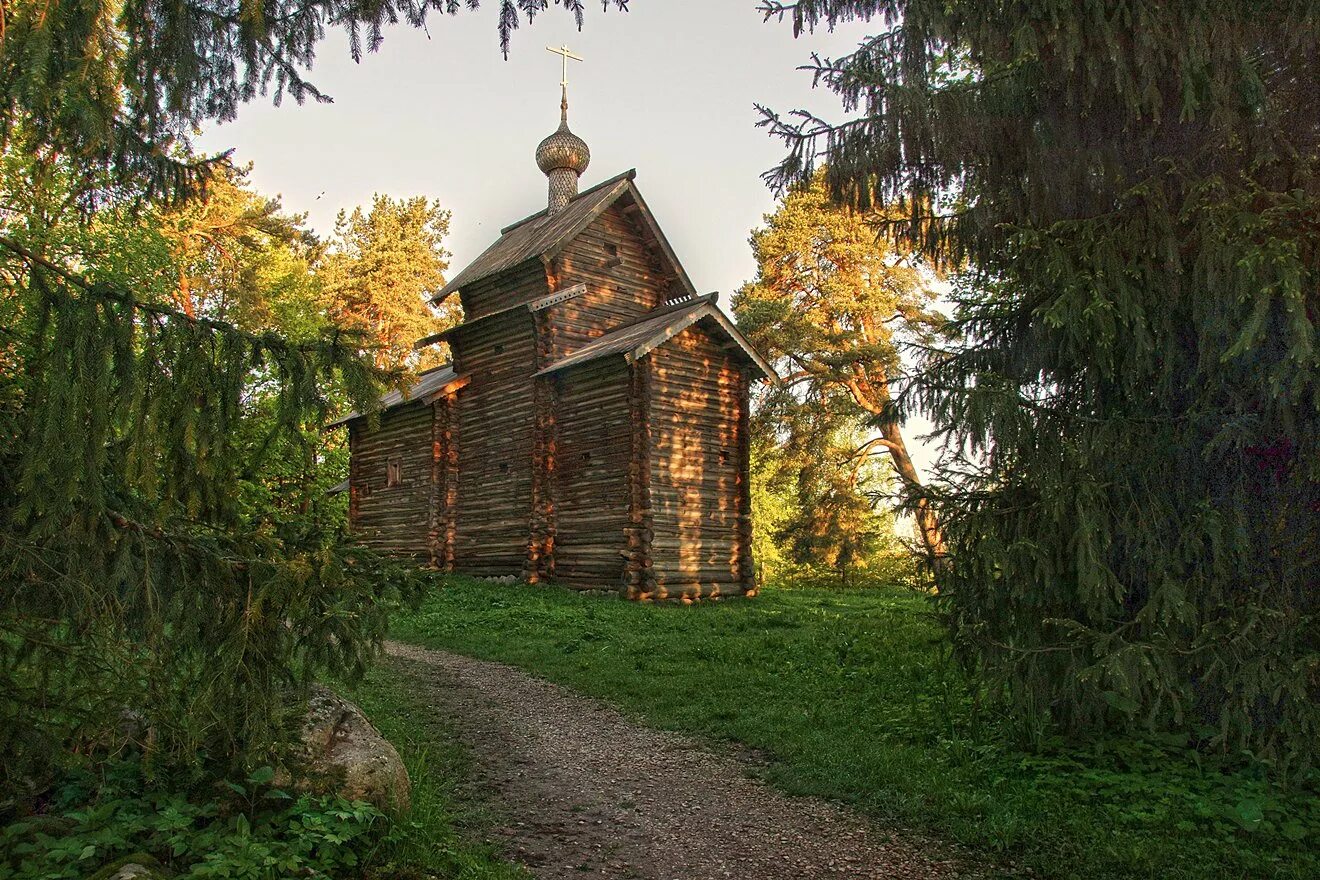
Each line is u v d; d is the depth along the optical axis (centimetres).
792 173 743
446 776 711
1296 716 577
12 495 423
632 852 569
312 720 548
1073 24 602
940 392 704
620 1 591
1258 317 541
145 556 433
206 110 594
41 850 388
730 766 754
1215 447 626
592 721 909
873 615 1652
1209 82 606
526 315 2323
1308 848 513
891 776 683
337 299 4494
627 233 2475
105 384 418
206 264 2853
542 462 2208
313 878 425
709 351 2189
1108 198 704
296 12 573
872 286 3259
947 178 741
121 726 448
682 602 1970
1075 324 628
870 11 711
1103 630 662
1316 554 614
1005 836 558
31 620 406
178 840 410
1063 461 667
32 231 1298
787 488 4084
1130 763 640
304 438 509
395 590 536
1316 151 645
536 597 1891
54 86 432
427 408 2580
